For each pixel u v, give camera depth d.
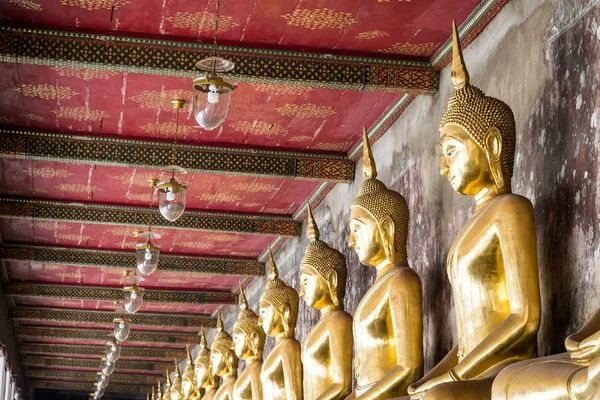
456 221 8.21
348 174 11.45
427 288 8.83
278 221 14.24
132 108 10.20
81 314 21.97
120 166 11.30
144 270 12.12
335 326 9.14
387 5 7.87
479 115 6.50
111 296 19.55
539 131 6.83
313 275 9.41
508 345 5.99
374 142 10.84
